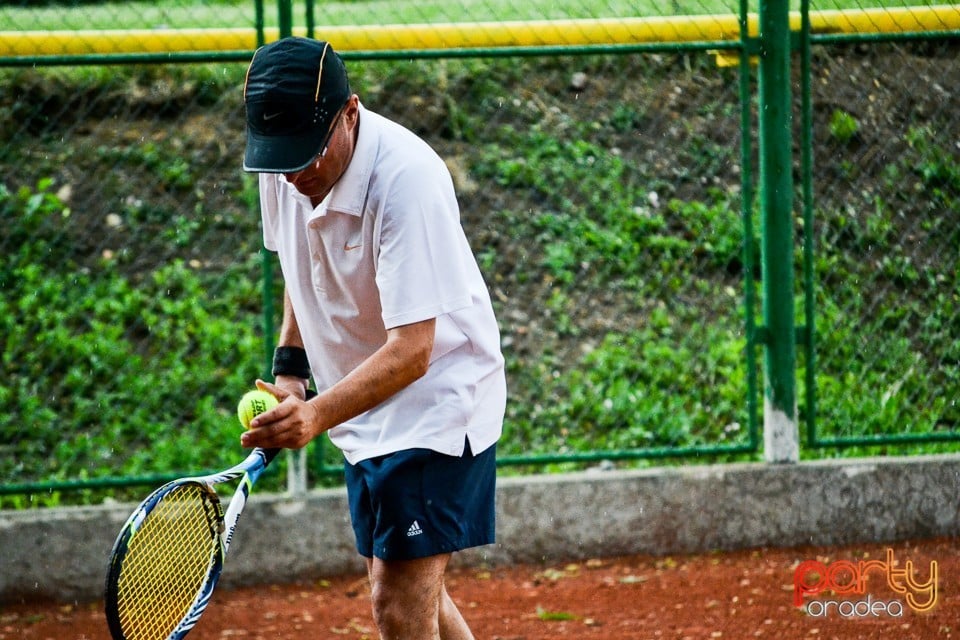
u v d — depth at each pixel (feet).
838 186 53.72
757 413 40.83
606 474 37.40
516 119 56.65
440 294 19.86
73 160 54.13
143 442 43.01
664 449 37.47
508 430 43.93
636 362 46.55
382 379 19.57
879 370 44.93
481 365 21.76
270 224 22.47
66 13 55.01
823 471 37.60
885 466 37.73
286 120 18.72
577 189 54.19
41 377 45.03
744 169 36.96
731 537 37.50
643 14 52.03
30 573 35.09
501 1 57.06
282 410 18.49
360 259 20.48
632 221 52.80
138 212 52.47
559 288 50.39
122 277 49.78
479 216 53.06
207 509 20.45
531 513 36.88
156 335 47.19
